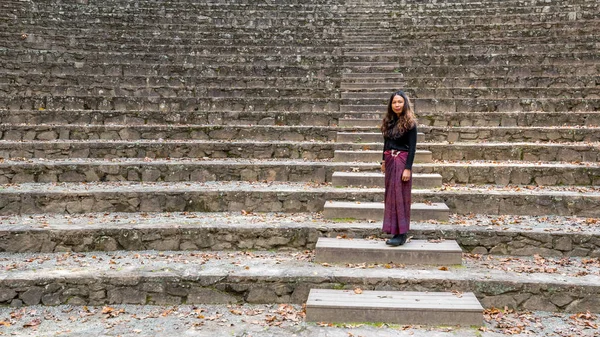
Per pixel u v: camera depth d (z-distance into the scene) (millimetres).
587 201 6934
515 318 5012
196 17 16516
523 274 5430
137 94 11672
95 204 7242
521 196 7043
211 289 5406
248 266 5691
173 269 5598
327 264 5766
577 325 4836
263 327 4801
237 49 14203
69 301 5336
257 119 10406
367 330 4707
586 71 11969
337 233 6328
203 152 9141
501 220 6727
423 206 6836
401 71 12625
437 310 4801
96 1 16984
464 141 9539
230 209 7340
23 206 7117
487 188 7691
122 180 8172
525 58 12625
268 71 12789
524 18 15781
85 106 10797
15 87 11172
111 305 5355
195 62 13398
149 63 13289
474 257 6039
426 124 10148
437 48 13922
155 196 7293
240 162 8625
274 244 6355
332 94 11656
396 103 5750
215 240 6355
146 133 9789
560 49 13328
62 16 15711
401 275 5355
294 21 16547
